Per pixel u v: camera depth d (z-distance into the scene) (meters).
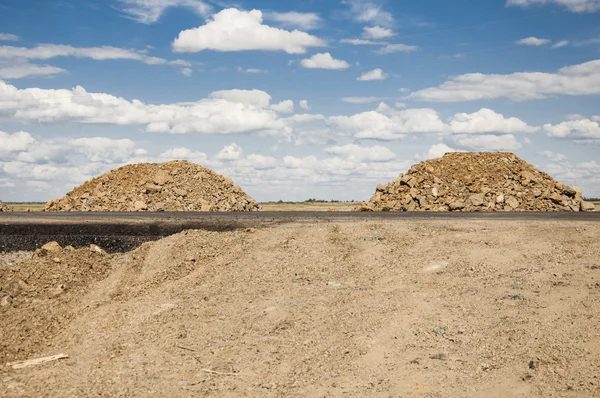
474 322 9.97
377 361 8.76
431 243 15.45
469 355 8.75
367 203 29.52
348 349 9.26
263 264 14.52
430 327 9.91
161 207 32.25
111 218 21.11
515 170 31.16
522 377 7.88
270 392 7.95
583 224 17.45
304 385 8.12
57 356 9.71
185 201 33.06
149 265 15.34
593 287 11.01
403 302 11.25
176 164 37.41
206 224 18.80
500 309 10.44
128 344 10.05
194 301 12.23
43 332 11.22
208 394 7.93
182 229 18.41
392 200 29.27
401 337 9.59
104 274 15.20
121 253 16.98
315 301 11.69
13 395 8.14
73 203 33.12
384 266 13.84
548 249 14.21
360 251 15.12
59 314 12.20
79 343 10.38
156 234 18.14
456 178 30.41
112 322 11.37
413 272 13.22
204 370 8.75
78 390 8.20
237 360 9.09
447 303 11.00
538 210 28.06
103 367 9.06
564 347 8.56
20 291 13.73
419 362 8.62
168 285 13.73
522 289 11.41
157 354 9.48
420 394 7.66
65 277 14.62
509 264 13.20
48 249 16.19
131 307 12.23
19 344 10.60
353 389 7.91
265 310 11.30
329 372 8.49
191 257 15.45
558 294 10.89
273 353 9.29
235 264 14.70
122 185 34.59
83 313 12.23
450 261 13.76
